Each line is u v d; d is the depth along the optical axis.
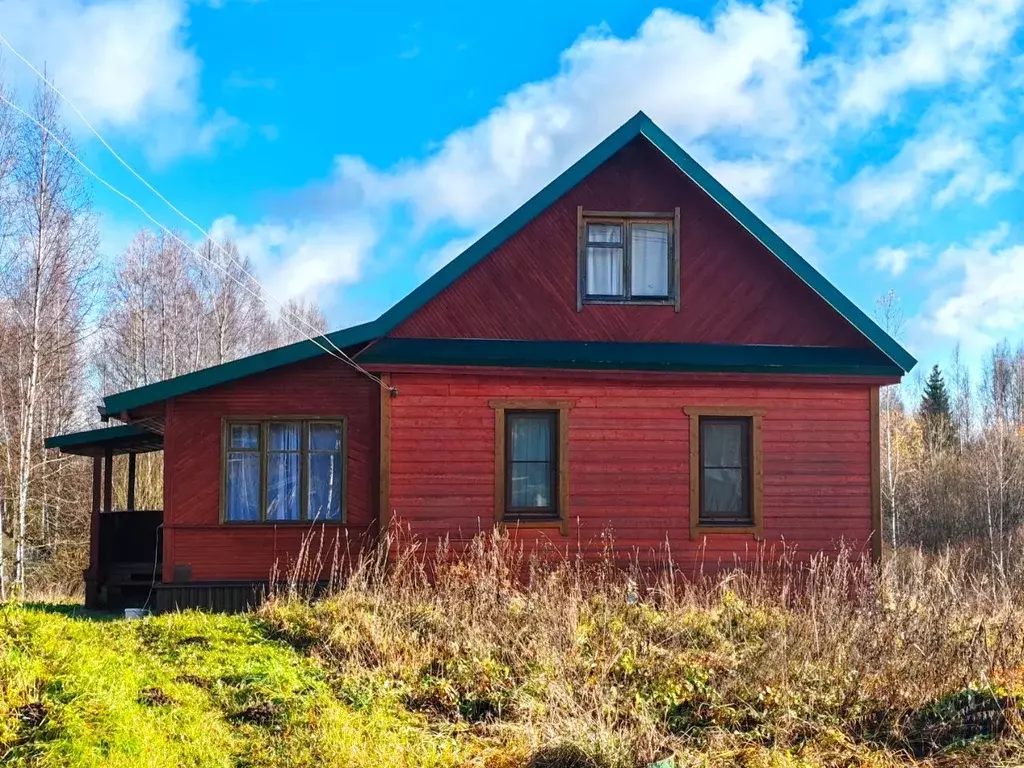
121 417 14.20
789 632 9.34
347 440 14.12
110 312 41.09
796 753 7.20
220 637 9.88
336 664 9.17
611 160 14.74
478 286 14.30
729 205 14.58
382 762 6.61
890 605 10.46
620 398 14.27
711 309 14.67
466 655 9.28
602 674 8.38
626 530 14.08
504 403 14.03
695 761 6.83
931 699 8.07
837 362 14.46
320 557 13.91
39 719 6.20
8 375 28.22
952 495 37.28
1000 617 9.84
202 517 13.84
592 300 14.48
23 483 23.34
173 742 6.36
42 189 23.55
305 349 13.77
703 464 14.53
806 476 14.45
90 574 15.38
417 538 13.70
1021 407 53.88
